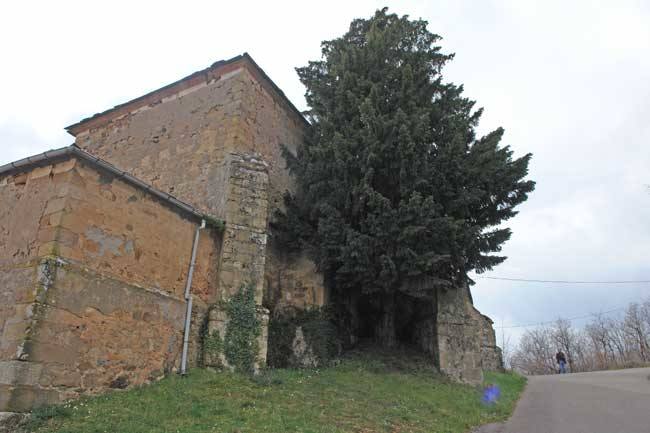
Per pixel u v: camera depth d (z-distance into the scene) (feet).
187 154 42.32
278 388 29.12
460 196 38.45
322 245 38.96
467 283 42.52
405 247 36.73
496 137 41.42
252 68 44.19
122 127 48.80
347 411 26.68
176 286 30.01
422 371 40.86
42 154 25.07
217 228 34.24
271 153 45.06
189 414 22.06
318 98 45.32
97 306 24.17
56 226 23.13
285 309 41.06
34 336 20.89
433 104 42.34
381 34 43.16
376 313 46.70
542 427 29.19
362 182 37.68
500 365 80.94
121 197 26.99
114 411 21.33
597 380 60.75
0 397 19.85
